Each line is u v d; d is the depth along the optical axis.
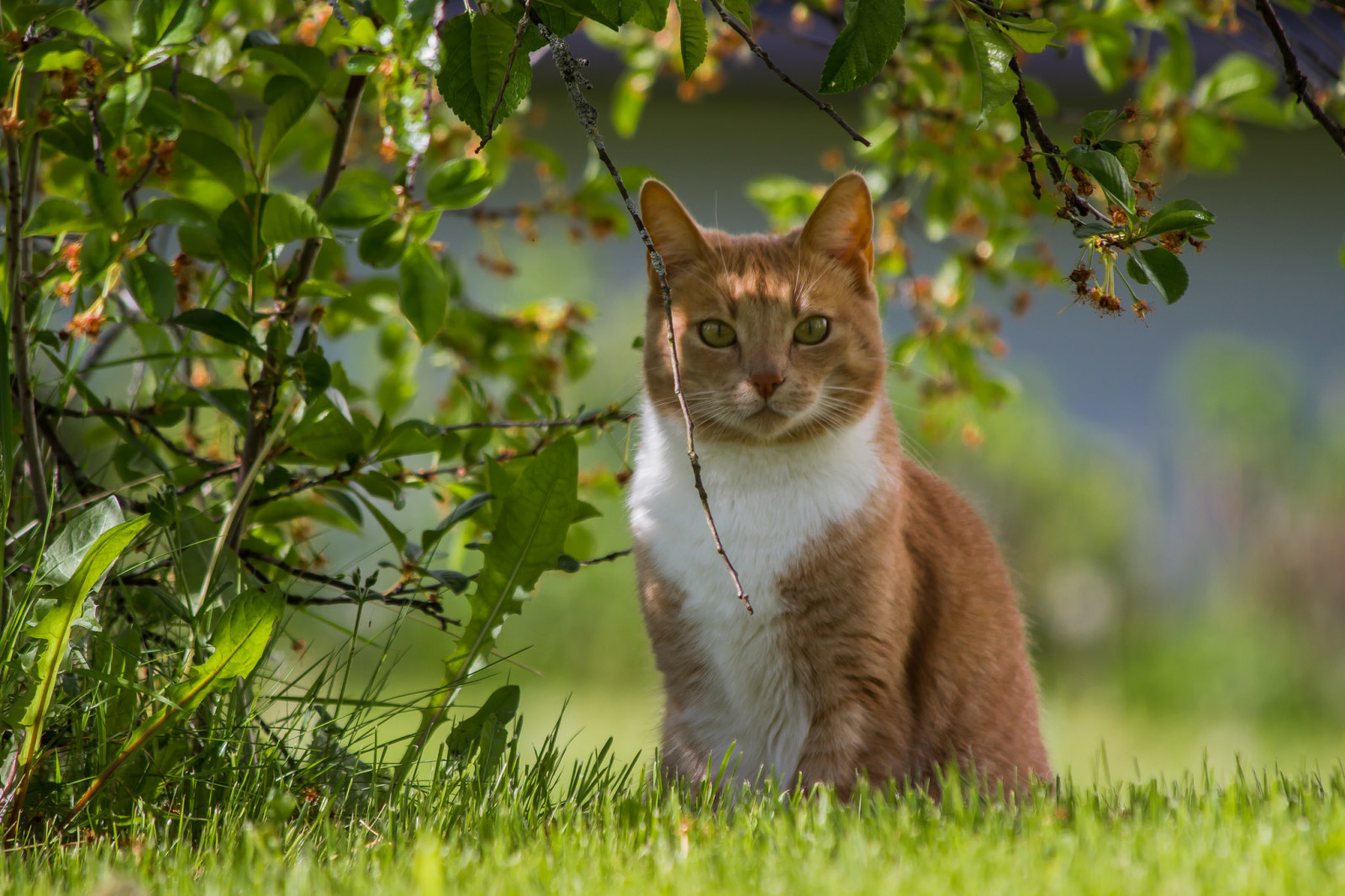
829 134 17.16
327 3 6.12
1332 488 15.34
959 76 7.64
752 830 4.18
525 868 3.79
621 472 7.13
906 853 3.81
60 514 5.56
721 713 5.93
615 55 15.23
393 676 12.53
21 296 5.39
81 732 4.75
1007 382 8.42
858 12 4.11
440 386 13.89
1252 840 3.73
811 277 5.86
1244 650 13.80
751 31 4.44
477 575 5.80
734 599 5.68
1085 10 7.14
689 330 5.82
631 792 5.45
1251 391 16.39
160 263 5.47
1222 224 17.78
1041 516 15.71
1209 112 7.46
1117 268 4.66
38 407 5.90
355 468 5.91
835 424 5.73
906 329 16.16
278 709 6.44
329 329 7.40
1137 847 3.72
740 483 5.73
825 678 5.64
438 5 4.56
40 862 4.14
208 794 4.78
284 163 7.64
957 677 5.99
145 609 5.68
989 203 7.89
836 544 5.59
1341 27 10.52
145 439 6.61
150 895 3.68
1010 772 6.00
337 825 4.64
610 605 14.56
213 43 6.56
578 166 16.94
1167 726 12.74
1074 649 14.88
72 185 6.54
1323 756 11.07
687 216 5.90
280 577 6.43
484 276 15.32
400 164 6.88
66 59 4.88
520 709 12.28
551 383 7.58
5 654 4.52
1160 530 16.69
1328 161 17.56
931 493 6.50
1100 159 4.16
